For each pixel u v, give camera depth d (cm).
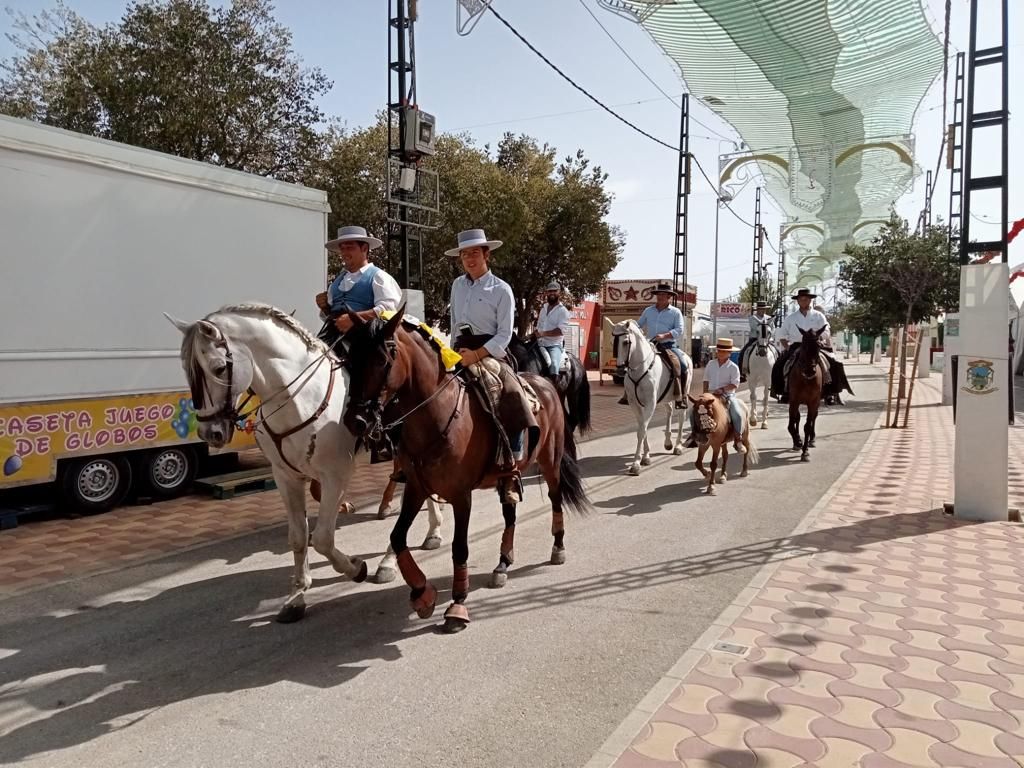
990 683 388
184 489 862
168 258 783
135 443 780
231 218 841
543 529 718
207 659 439
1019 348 3297
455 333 574
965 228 722
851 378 3066
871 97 1416
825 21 1024
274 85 1711
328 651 448
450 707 377
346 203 1934
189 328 429
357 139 2019
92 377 729
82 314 716
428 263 2131
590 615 499
